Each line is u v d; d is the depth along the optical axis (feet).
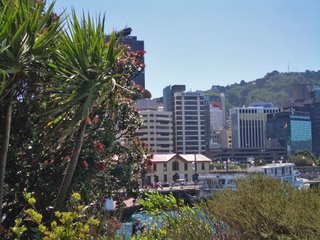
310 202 15.81
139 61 33.73
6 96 22.50
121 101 32.78
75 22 24.18
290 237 13.87
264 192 17.21
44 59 24.04
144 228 21.97
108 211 29.86
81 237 17.97
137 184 32.81
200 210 18.47
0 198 22.65
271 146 628.28
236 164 394.52
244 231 15.53
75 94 23.65
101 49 24.31
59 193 24.63
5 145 22.80
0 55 20.85
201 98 555.28
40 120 27.25
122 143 34.12
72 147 28.73
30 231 27.50
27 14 22.40
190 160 338.75
